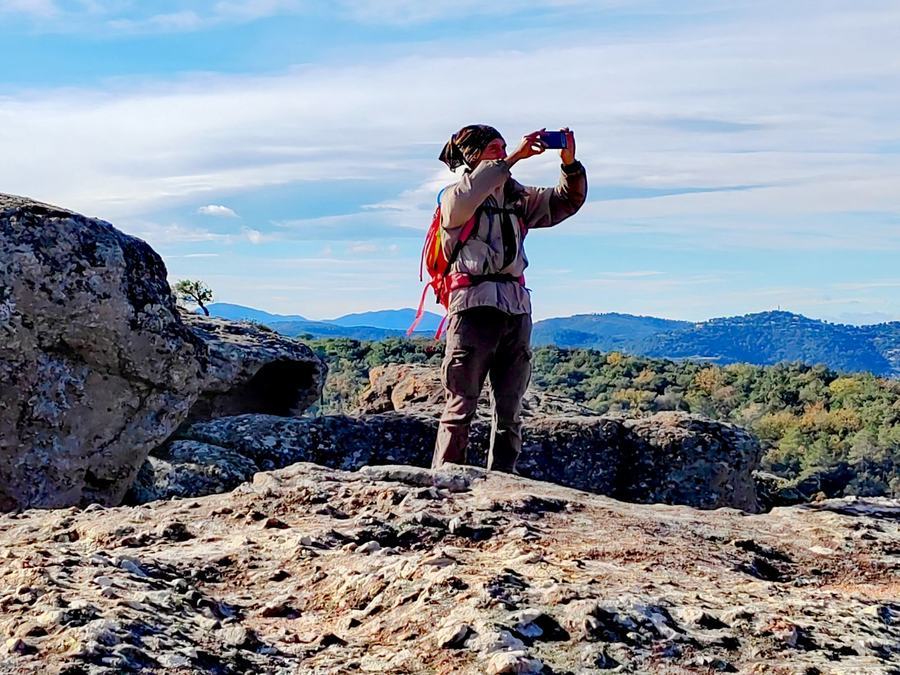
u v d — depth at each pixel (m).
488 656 3.17
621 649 3.24
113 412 7.95
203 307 13.88
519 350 6.39
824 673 3.12
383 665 3.21
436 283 6.35
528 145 6.07
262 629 3.64
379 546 4.49
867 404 90.56
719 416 84.31
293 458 9.22
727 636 3.38
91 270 7.82
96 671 2.95
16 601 3.52
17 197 8.05
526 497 5.26
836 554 4.95
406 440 9.59
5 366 7.54
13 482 7.57
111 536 4.79
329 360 50.47
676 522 5.23
